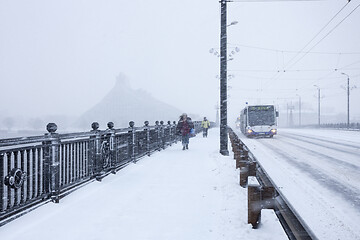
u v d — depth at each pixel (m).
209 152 13.35
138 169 8.71
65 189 5.69
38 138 4.66
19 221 4.15
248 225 4.02
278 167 9.55
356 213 4.86
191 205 5.08
